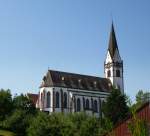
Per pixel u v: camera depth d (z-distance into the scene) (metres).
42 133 88.38
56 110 182.88
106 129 24.73
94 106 196.62
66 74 198.00
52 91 185.12
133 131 22.12
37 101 191.75
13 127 120.44
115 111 149.75
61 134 87.12
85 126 83.62
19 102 145.88
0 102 143.12
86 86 199.00
